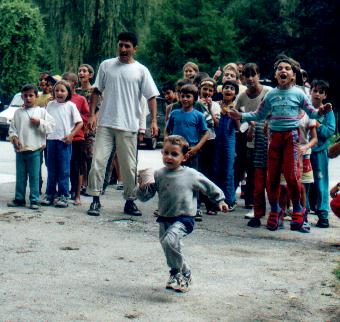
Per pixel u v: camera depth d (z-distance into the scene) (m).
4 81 37.38
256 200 10.16
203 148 11.25
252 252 8.47
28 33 37.03
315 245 9.06
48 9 39.25
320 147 10.43
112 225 9.81
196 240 9.02
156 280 7.05
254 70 10.73
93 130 11.71
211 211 11.06
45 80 13.03
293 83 9.77
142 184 6.74
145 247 8.50
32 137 10.71
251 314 6.12
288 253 8.49
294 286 7.03
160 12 40.06
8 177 14.68
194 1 39.69
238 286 6.96
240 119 9.77
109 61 10.71
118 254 8.09
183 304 6.32
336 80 42.44
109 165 12.61
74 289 6.64
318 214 10.45
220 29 39.69
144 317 5.93
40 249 8.18
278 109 9.52
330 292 6.86
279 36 44.75
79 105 11.91
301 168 9.71
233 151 11.23
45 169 16.67
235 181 12.10
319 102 10.58
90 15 38.53
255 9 46.03
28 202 11.39
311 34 43.53
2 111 30.67
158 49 39.75
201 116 10.31
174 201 6.64
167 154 6.62
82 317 5.87
